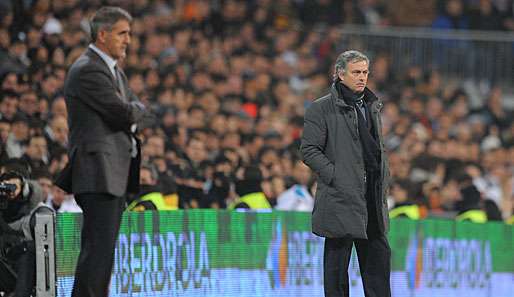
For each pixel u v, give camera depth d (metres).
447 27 79.38
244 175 40.88
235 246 35.50
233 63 65.38
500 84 77.94
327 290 29.67
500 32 79.12
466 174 51.34
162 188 40.72
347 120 29.31
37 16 53.12
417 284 41.16
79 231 30.55
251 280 36.00
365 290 30.11
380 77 74.12
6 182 29.94
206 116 56.34
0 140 39.59
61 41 53.72
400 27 80.50
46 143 41.34
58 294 29.91
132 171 26.27
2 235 30.00
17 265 30.02
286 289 37.28
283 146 55.28
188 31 65.12
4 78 44.59
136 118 25.47
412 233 41.06
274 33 72.25
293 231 37.62
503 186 60.38
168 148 46.91
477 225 43.41
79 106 25.39
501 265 44.34
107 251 25.56
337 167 29.14
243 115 57.69
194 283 34.03
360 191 29.11
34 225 29.88
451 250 42.50
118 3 63.69
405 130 65.44
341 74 29.55
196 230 34.19
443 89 75.19
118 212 25.83
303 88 68.75
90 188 25.20
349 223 28.92
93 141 25.30
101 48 25.78
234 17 71.31
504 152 64.69
